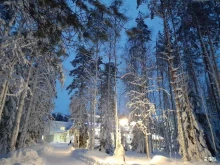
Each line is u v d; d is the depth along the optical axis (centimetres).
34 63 1770
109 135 2534
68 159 1884
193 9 1825
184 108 1786
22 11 585
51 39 601
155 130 3020
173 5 1791
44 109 2455
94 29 607
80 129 3070
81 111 2950
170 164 1341
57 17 551
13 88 1095
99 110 2802
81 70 2911
